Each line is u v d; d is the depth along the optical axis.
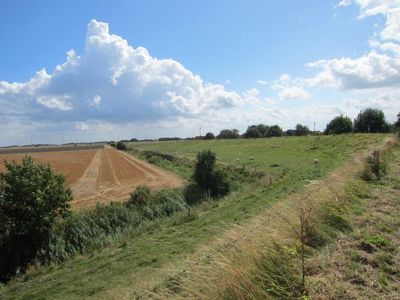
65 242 17.98
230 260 5.54
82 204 27.98
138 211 22.80
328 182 13.59
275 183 25.42
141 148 116.81
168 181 39.50
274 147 61.19
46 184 18.38
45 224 17.81
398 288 5.55
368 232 8.14
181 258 10.92
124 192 34.28
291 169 32.41
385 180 15.42
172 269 7.68
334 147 47.38
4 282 14.81
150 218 22.25
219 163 42.53
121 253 14.50
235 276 5.13
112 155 95.38
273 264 5.74
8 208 17.02
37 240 17.50
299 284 5.47
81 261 15.18
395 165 20.19
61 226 19.02
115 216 21.20
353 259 6.64
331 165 30.12
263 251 5.90
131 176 46.91
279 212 8.82
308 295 5.27
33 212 17.06
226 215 17.70
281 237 6.95
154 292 6.45
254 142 76.50
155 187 34.16
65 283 12.02
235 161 45.78
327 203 9.60
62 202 18.98
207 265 5.81
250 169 36.06
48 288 11.90
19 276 14.97
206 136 136.75
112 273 11.91
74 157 89.62
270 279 5.38
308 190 14.15
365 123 72.00
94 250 16.80
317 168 29.75
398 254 6.88
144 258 12.75
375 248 7.18
